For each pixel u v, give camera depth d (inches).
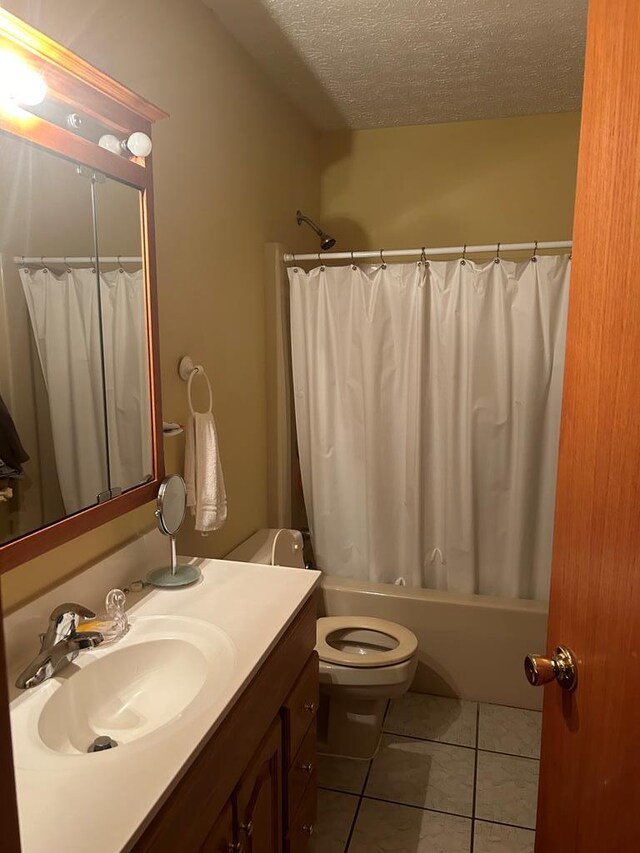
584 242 33.6
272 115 99.9
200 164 75.6
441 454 99.2
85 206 52.5
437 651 99.1
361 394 99.5
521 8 77.3
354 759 86.0
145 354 61.6
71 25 52.3
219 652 49.0
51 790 34.6
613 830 31.0
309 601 62.0
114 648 50.0
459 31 83.3
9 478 46.1
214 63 78.5
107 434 56.4
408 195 125.5
